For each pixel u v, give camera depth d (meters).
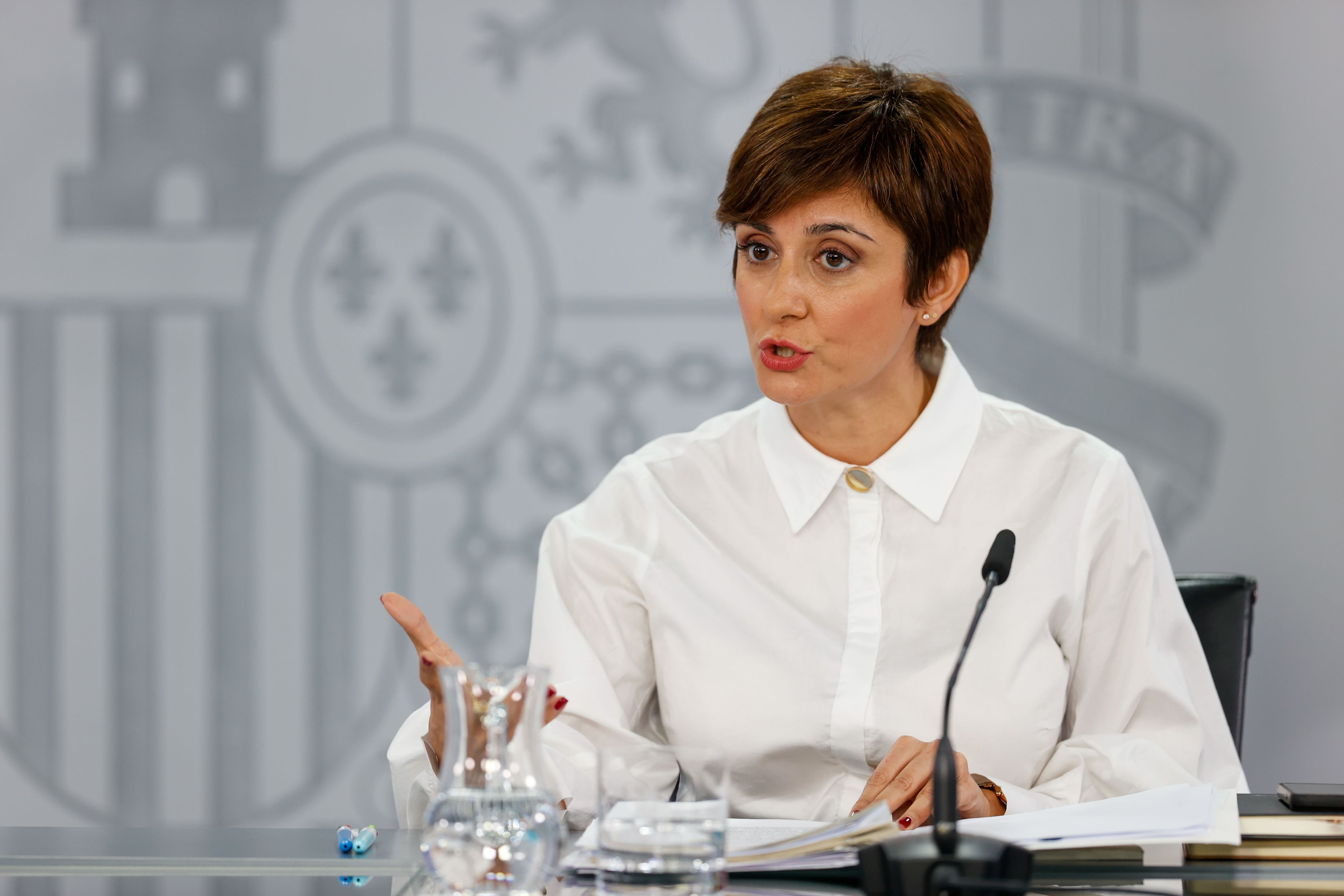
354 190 12.09
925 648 5.34
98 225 12.12
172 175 12.11
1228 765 5.38
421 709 5.01
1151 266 11.78
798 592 5.48
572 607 5.68
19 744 11.99
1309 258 11.68
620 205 12.05
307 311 12.09
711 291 12.03
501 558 12.03
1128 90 11.80
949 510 5.50
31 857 3.88
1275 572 11.66
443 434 12.09
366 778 11.95
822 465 5.54
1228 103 11.76
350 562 12.04
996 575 4.03
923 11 11.88
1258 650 11.66
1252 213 11.73
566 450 12.04
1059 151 11.82
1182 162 11.77
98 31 12.11
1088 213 11.80
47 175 12.10
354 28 12.09
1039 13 11.83
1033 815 3.94
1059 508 5.52
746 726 5.31
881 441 5.58
